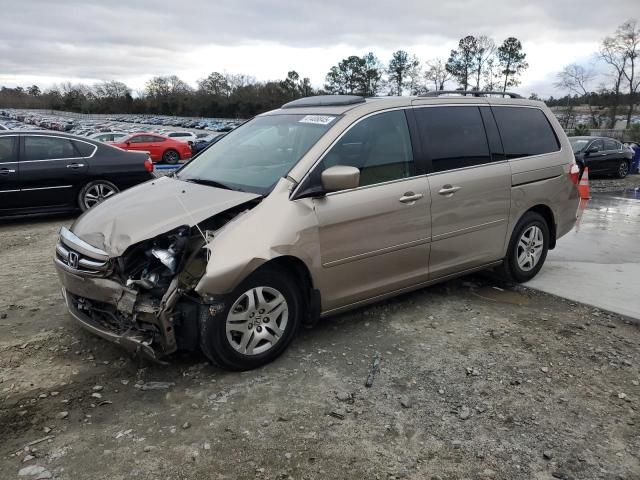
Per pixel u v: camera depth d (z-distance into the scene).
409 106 4.30
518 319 4.48
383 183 3.96
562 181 5.36
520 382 3.46
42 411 3.10
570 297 4.96
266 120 4.59
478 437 2.90
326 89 90.69
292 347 3.89
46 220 8.76
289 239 3.43
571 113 57.72
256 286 3.42
